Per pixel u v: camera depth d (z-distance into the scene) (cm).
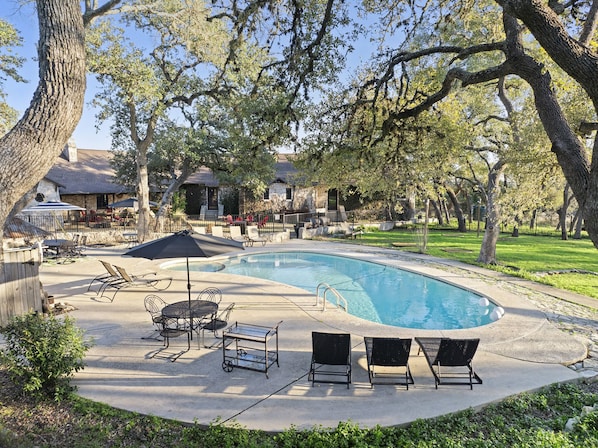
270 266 1933
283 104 1045
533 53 1088
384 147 1307
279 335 882
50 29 446
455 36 1384
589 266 1755
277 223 3384
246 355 766
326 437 497
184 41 1762
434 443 494
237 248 869
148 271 1588
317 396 616
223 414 560
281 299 1182
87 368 706
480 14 1269
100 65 1667
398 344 634
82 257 1862
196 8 1431
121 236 2431
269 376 682
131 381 658
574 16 802
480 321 1157
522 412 580
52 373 583
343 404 592
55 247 1869
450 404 592
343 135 1213
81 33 470
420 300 1379
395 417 556
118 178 3056
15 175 431
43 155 450
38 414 546
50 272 1525
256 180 2548
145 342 835
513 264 1788
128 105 2067
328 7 866
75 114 470
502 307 1119
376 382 657
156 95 1831
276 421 544
